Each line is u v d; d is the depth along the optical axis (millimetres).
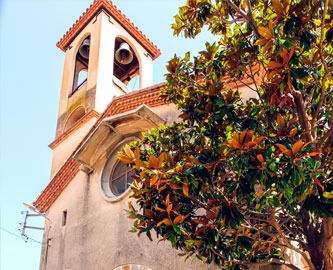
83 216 14430
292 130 6832
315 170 6434
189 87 9273
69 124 22062
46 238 15523
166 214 7805
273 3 7121
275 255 9070
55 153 21016
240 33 8938
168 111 13602
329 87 8648
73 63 24516
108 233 13258
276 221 7805
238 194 6934
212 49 9070
